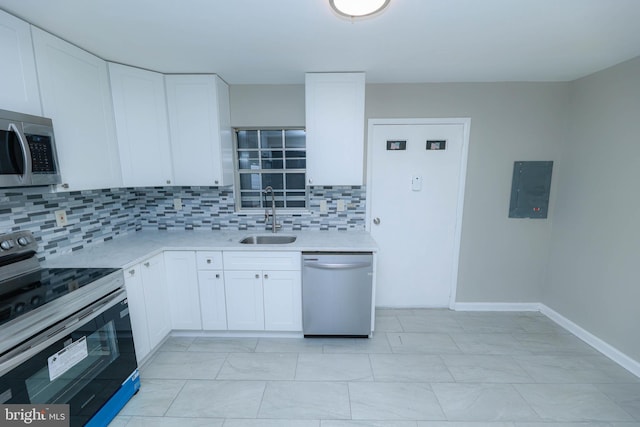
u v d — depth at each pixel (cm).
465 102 269
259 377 200
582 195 248
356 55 204
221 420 165
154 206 287
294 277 237
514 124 271
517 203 281
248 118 277
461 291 299
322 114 243
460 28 164
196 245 237
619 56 203
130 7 140
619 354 214
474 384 193
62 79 173
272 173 296
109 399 162
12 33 144
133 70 222
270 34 171
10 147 138
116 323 167
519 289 296
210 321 244
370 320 241
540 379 198
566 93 263
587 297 242
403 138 278
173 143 248
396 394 184
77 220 215
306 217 290
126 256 202
